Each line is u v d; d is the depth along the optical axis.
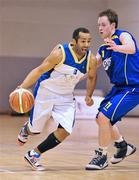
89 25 31.98
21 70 31.03
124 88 8.76
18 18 30.97
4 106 30.70
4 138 15.22
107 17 8.61
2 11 30.67
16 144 13.38
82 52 8.44
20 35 31.03
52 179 7.57
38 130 8.87
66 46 8.49
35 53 31.23
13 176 7.82
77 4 31.78
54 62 8.41
